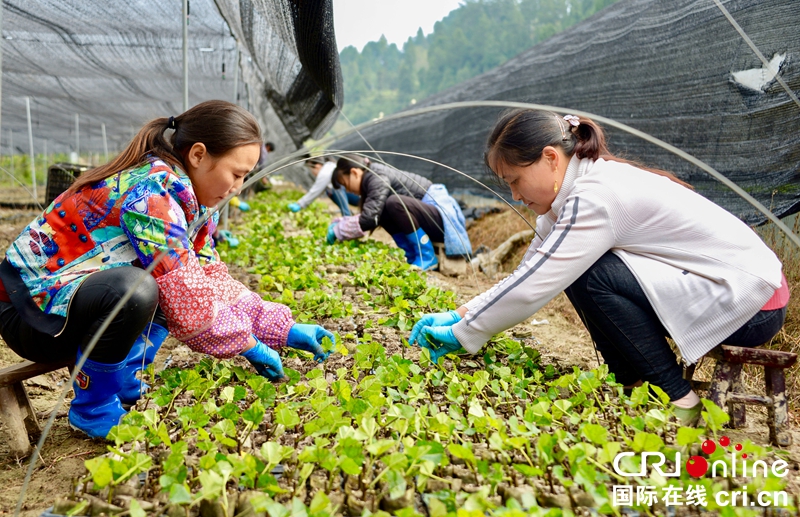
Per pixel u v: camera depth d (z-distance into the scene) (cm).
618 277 234
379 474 180
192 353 317
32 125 1263
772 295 223
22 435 230
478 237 730
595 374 240
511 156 240
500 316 243
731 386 230
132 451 180
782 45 322
